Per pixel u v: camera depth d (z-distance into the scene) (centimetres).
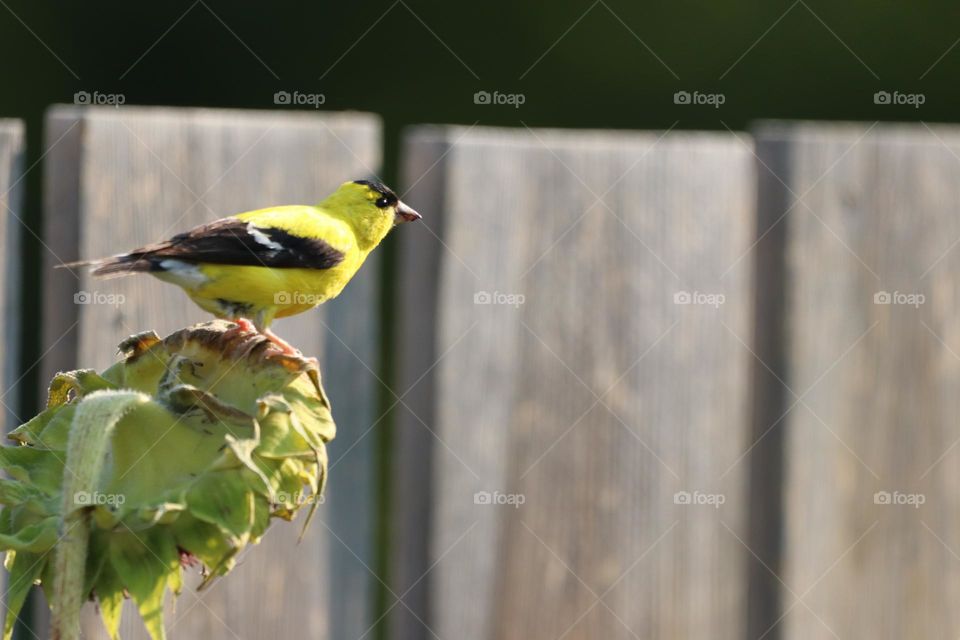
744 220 752
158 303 743
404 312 738
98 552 380
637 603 745
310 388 402
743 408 753
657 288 745
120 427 386
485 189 737
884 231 755
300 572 733
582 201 742
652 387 746
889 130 782
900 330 758
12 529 384
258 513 378
